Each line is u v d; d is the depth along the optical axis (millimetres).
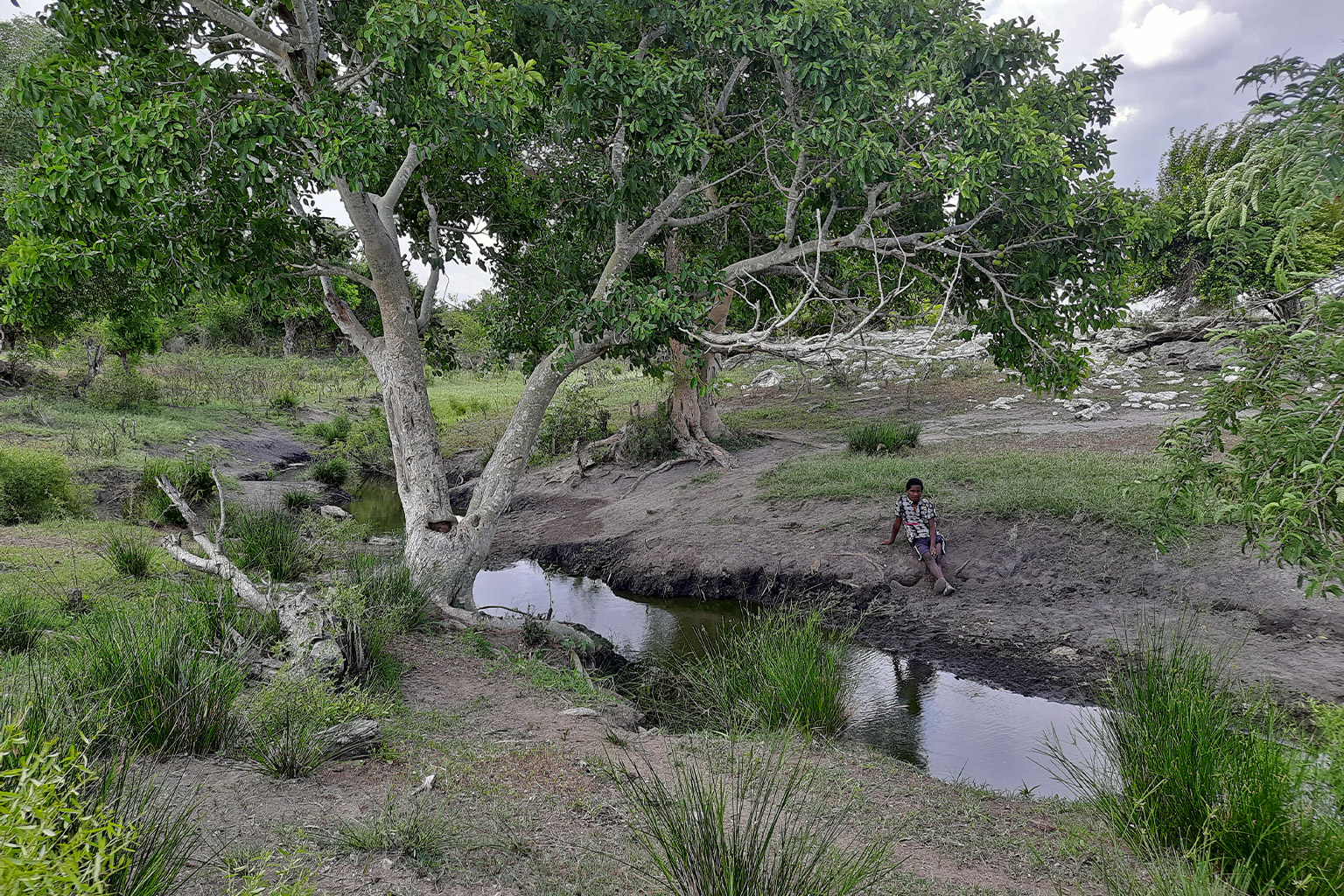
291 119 7312
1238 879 3439
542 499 18656
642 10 9227
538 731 5867
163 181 6883
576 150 10906
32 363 28844
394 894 3148
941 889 3527
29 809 1504
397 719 5805
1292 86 2389
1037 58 9242
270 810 3869
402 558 9672
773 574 11812
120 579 8734
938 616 9961
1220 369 3031
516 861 3566
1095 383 21688
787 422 22016
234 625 6758
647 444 19422
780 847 3621
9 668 4996
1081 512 10812
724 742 5887
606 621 11102
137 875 2652
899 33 8953
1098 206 9016
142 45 8305
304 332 55125
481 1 8359
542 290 11711
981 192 8875
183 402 28359
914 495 10727
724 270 9602
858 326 8070
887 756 5953
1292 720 5938
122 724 4027
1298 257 2688
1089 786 5043
